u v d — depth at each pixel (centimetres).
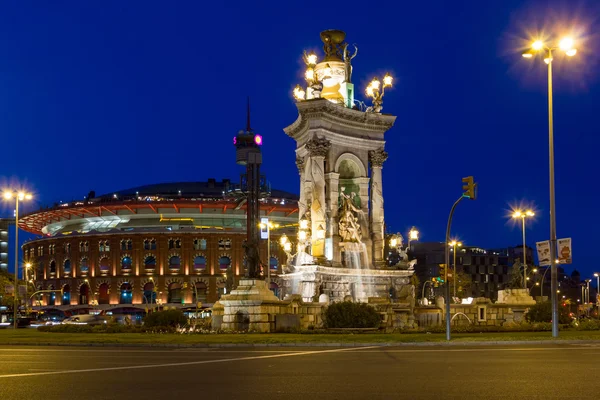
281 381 1733
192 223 14962
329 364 2164
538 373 1856
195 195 15288
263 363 2217
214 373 1923
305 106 5375
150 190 16075
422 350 2758
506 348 2864
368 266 5538
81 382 1728
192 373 1925
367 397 1459
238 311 4209
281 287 5456
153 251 14250
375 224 5656
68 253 14812
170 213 15100
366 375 1844
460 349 2811
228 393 1532
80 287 14562
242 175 5750
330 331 4100
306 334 3881
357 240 5478
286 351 2767
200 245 14238
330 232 5369
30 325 8550
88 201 15625
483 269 18900
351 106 5875
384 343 3127
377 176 5719
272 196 15588
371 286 5375
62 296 14700
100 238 14475
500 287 17575
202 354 2625
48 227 16800
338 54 6006
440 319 4975
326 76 5869
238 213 15100
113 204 14938
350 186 5769
